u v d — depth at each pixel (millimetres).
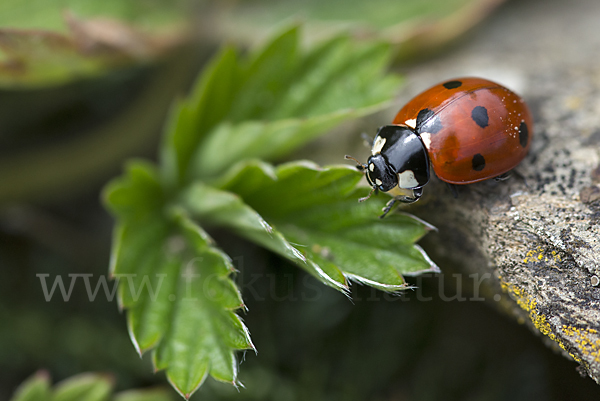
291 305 76
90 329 76
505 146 70
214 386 74
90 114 83
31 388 73
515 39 81
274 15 81
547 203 70
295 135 73
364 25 79
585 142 72
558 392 73
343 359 75
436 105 70
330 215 71
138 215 74
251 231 71
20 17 75
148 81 82
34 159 81
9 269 79
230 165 74
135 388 76
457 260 72
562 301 68
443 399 75
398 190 71
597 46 80
